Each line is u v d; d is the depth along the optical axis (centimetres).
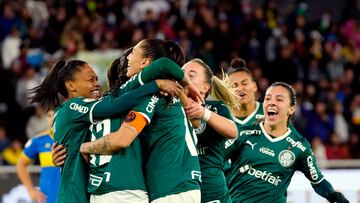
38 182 2355
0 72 3309
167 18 3900
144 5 4128
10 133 3177
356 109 3475
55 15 3666
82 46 3394
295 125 3234
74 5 3784
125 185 1139
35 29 3584
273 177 1497
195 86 1256
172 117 1177
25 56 3391
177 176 1151
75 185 1188
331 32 4081
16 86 3253
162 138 1166
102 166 1157
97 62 3055
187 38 3628
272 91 1514
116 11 3888
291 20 3988
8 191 2347
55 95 1295
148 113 1139
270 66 3581
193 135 1225
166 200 1144
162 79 1159
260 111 1750
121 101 1147
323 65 3806
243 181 1507
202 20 3741
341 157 3089
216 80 1421
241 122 1739
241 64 1764
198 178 1179
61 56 3366
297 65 3647
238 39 3722
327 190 1509
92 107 1183
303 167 1521
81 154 1187
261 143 1502
